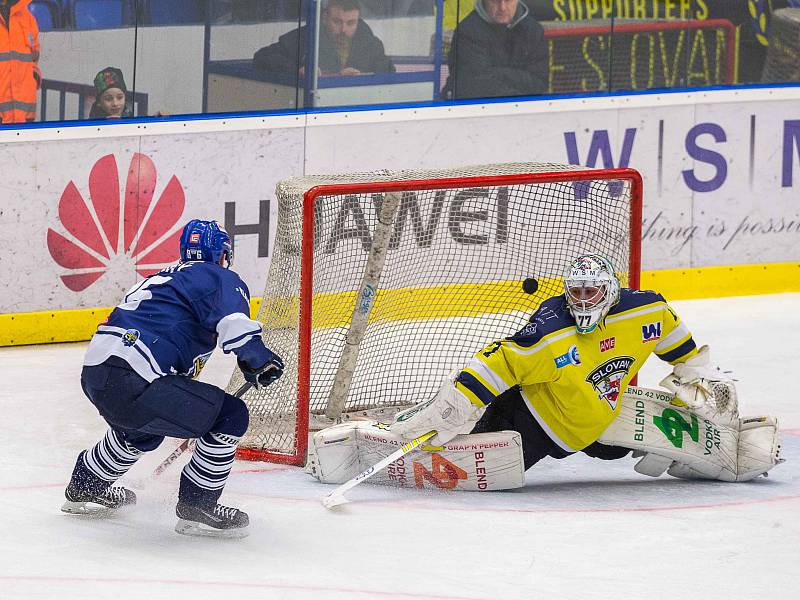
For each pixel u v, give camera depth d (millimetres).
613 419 17359
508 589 13875
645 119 32312
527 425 17484
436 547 15281
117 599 13242
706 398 18047
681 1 32250
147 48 27375
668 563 14852
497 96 31047
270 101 28922
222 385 24094
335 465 17875
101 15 26766
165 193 27953
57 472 18297
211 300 15000
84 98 26844
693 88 32594
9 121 26094
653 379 24922
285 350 19234
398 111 30156
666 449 17672
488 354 16766
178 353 14945
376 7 29594
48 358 25844
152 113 27609
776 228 33750
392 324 22391
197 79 28047
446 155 30828
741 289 33500
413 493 17609
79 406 22203
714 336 28688
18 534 15344
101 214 27281
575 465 19391
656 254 32656
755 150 33344
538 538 15680
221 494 16250
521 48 30984
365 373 21797
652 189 32531
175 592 13500
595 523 16328
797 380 24969
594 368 16906
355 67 29672
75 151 26797
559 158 31734
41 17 26125
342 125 29672
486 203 23422
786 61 33375
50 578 13836
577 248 23094
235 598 13383
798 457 19828
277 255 19734
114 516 16234
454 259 23234
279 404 19250
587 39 31547
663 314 17297
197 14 27828
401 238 22484
